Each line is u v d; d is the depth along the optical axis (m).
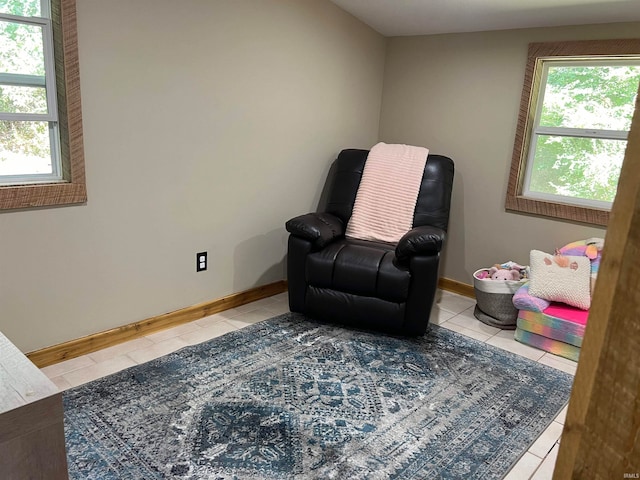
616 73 3.04
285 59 3.21
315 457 1.88
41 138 2.33
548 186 3.41
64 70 2.25
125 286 2.71
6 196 2.16
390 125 4.07
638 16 2.78
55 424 0.86
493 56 3.39
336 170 3.67
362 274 2.85
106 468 1.77
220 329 2.96
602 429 0.55
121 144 2.52
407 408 2.22
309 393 2.30
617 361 0.53
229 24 2.84
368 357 2.67
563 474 0.60
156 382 2.33
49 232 2.35
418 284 2.79
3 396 0.83
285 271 3.65
